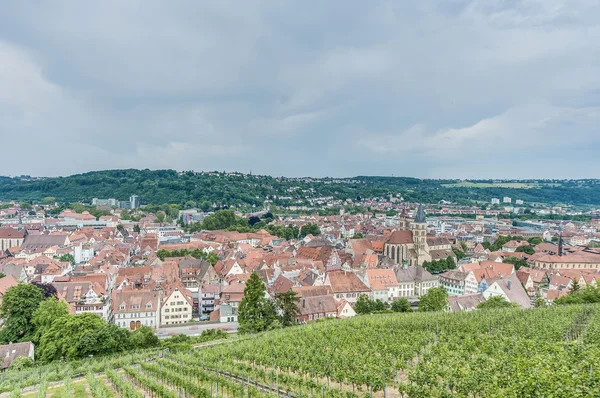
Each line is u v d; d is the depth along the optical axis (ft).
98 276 580.30
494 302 517.14
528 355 252.21
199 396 240.94
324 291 563.89
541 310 424.46
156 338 412.36
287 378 264.93
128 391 245.24
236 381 275.80
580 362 210.79
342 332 369.50
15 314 410.72
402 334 351.87
